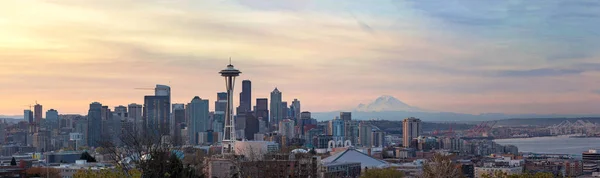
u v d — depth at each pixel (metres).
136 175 126.81
